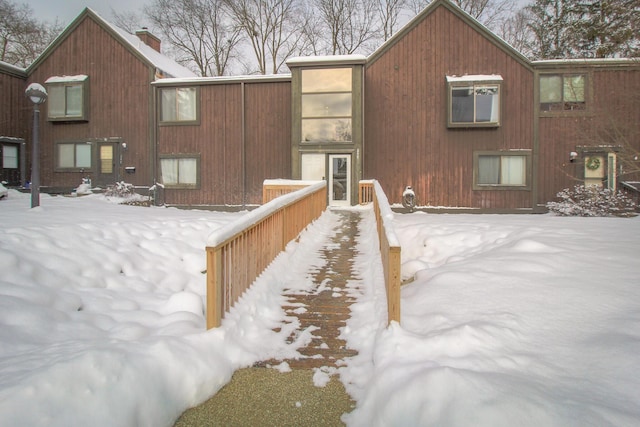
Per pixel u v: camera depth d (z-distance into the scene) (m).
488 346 3.21
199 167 16.59
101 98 17.38
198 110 16.53
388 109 15.20
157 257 6.23
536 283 4.57
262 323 4.20
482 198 14.89
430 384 2.60
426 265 6.52
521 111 14.71
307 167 14.71
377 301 4.59
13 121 17.50
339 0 30.48
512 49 14.58
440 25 14.94
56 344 3.31
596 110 14.38
